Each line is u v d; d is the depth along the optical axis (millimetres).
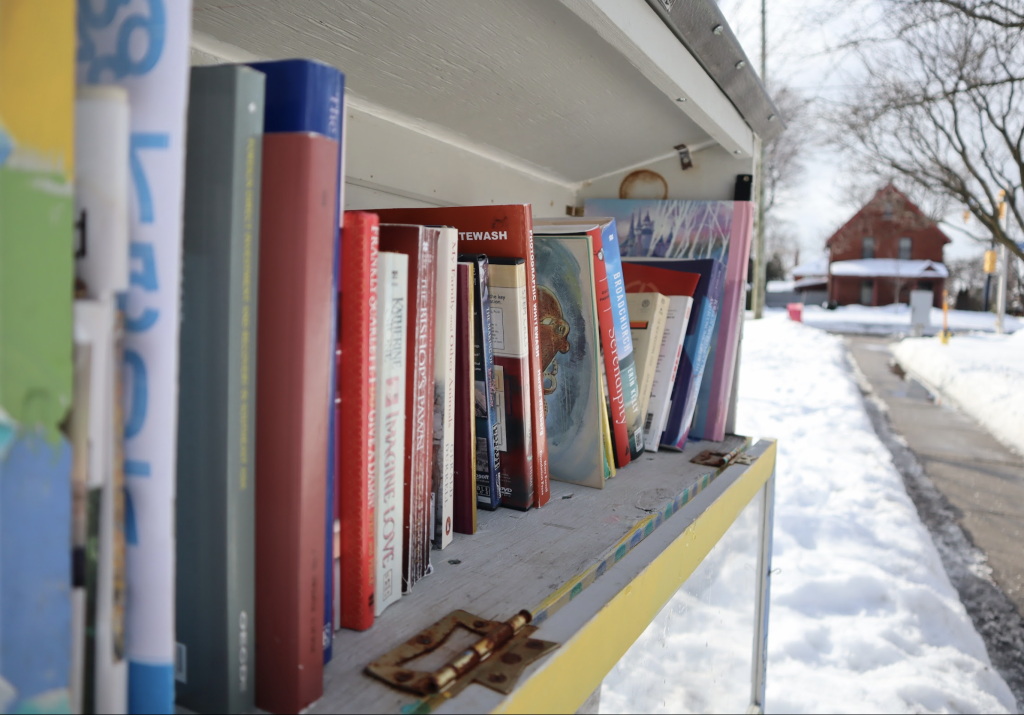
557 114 921
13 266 241
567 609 488
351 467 444
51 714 266
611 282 810
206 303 335
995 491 3811
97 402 273
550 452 799
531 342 673
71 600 272
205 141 327
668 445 977
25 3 236
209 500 348
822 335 12414
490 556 577
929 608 2215
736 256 1100
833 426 4855
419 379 504
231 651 354
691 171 1205
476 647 411
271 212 338
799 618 2098
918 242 30000
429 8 591
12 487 250
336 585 452
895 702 1684
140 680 302
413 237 485
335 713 364
